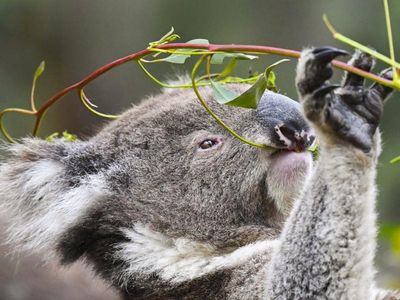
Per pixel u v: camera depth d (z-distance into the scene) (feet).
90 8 86.12
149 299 30.60
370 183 23.97
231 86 31.76
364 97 23.65
